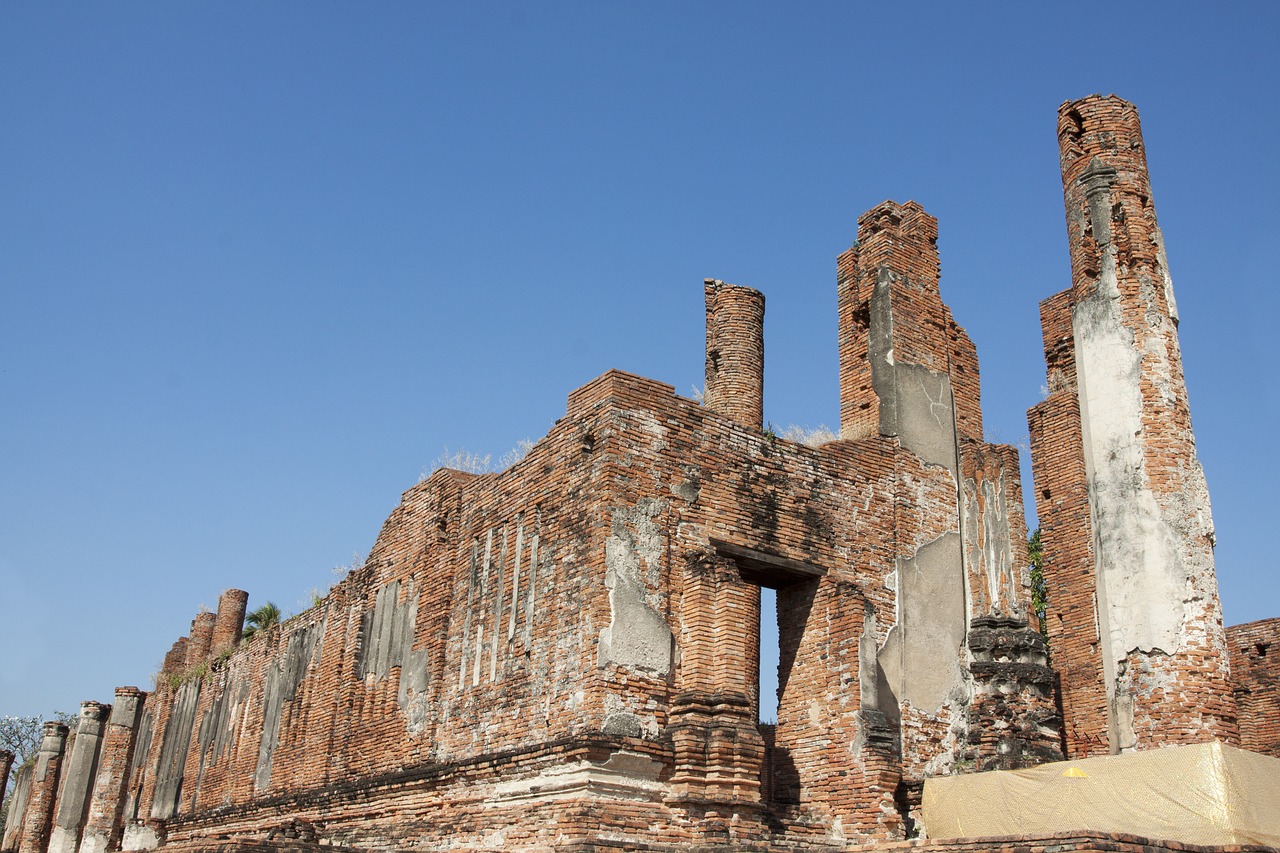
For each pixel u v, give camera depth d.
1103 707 22.39
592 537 16.95
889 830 16.38
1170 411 17.30
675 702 16.38
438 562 22.05
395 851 17.97
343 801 22.50
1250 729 25.56
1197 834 12.20
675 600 17.06
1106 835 10.65
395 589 23.81
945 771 18.47
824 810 17.11
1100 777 13.30
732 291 25.67
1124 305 18.02
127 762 40.78
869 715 17.16
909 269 21.86
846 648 17.67
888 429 20.55
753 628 18.75
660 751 15.90
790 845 15.41
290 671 28.38
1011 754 18.28
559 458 18.55
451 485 22.45
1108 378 17.83
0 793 49.44
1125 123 19.23
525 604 18.56
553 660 17.16
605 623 16.34
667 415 17.98
